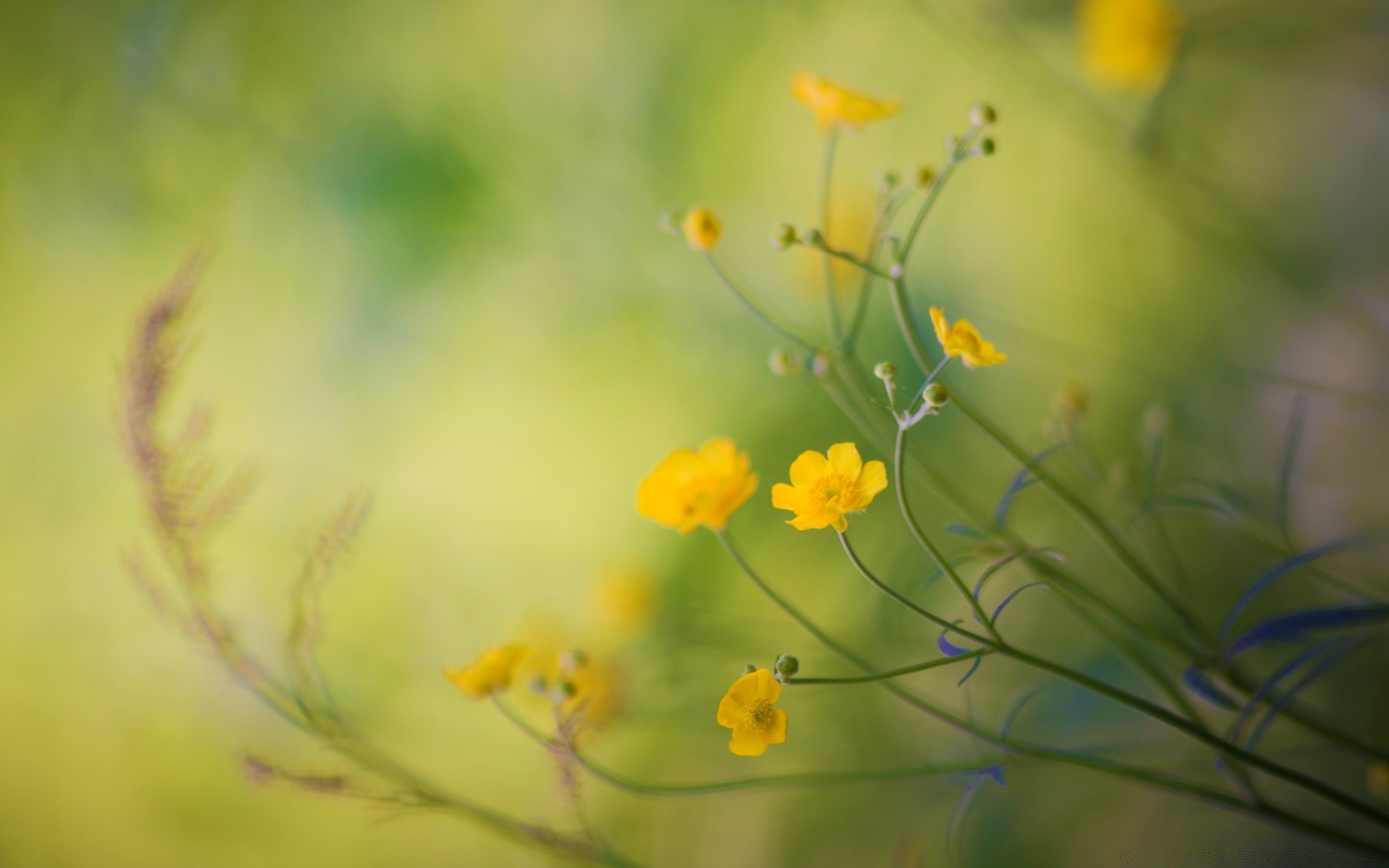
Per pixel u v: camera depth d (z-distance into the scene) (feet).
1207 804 2.12
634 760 2.38
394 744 2.50
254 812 2.90
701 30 2.97
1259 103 2.68
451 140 2.98
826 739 2.23
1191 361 2.31
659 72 2.98
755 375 2.75
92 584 2.95
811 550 2.50
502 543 2.90
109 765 2.96
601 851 1.79
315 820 2.90
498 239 2.94
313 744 2.84
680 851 2.34
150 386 1.80
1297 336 2.37
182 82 2.97
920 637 2.20
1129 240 2.65
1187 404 2.29
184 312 1.82
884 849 2.23
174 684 2.88
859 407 1.81
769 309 2.80
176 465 1.80
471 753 2.55
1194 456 2.28
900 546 2.23
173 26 2.94
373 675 2.54
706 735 2.26
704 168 2.97
